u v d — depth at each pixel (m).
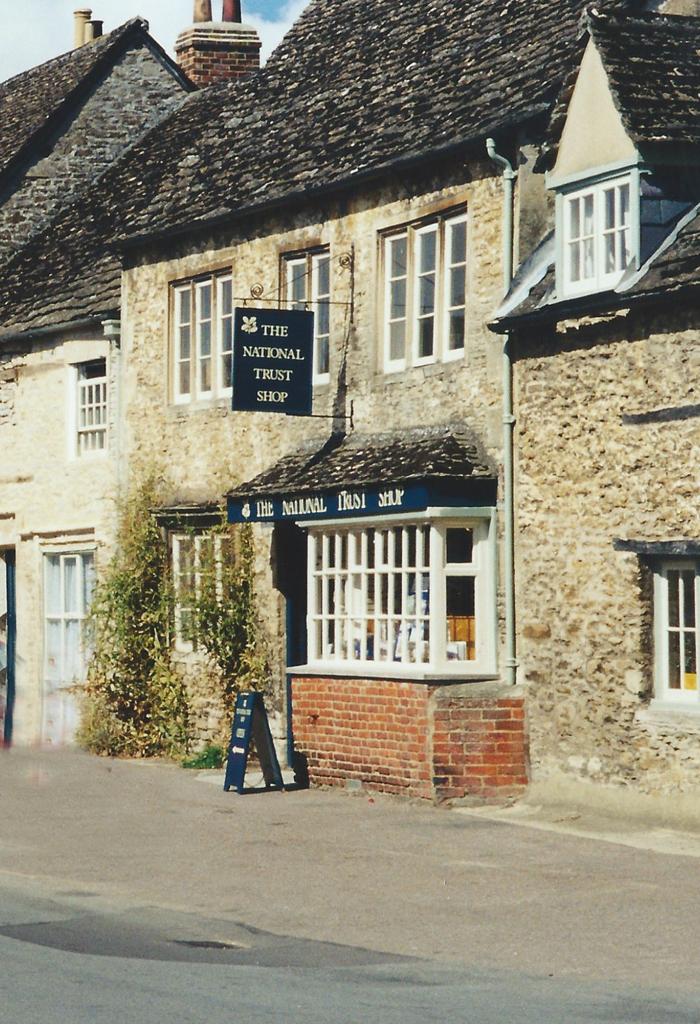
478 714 15.34
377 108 18.66
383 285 17.58
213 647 19.39
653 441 13.91
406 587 16.14
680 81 14.73
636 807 14.03
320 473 17.30
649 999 8.42
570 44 16.25
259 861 12.90
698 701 13.72
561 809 14.82
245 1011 8.05
